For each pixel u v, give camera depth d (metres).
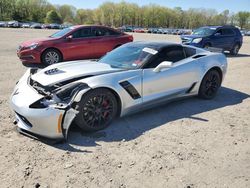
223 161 3.31
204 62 5.39
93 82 3.79
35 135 3.70
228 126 4.35
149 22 103.44
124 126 4.20
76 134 3.88
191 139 3.85
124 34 10.85
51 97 3.59
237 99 5.84
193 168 3.14
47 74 4.09
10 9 88.12
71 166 3.11
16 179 2.85
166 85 4.69
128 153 3.42
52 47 9.21
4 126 4.07
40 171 3.00
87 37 9.88
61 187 2.76
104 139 3.77
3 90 5.96
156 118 4.57
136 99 4.30
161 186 2.81
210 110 5.06
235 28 14.76
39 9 95.12
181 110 5.00
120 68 4.45
